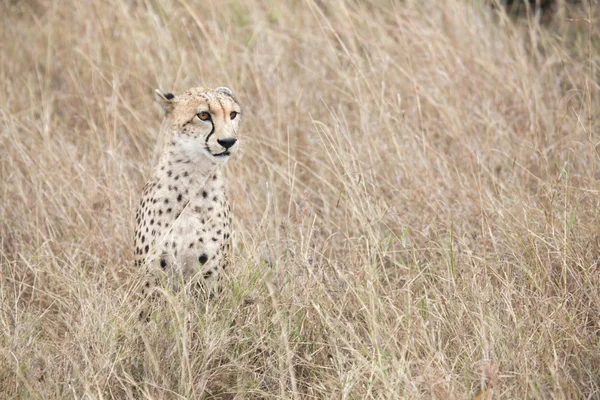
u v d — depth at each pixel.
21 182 11.75
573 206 10.19
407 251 10.22
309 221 10.40
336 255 10.51
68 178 11.66
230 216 9.73
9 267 10.30
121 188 11.33
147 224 9.23
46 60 15.15
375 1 15.70
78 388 7.96
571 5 15.55
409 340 8.21
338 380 8.05
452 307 8.81
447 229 10.34
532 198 10.65
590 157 10.78
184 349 7.90
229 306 8.98
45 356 8.42
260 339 8.54
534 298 8.80
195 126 9.09
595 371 8.08
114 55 14.58
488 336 8.34
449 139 12.43
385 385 7.41
